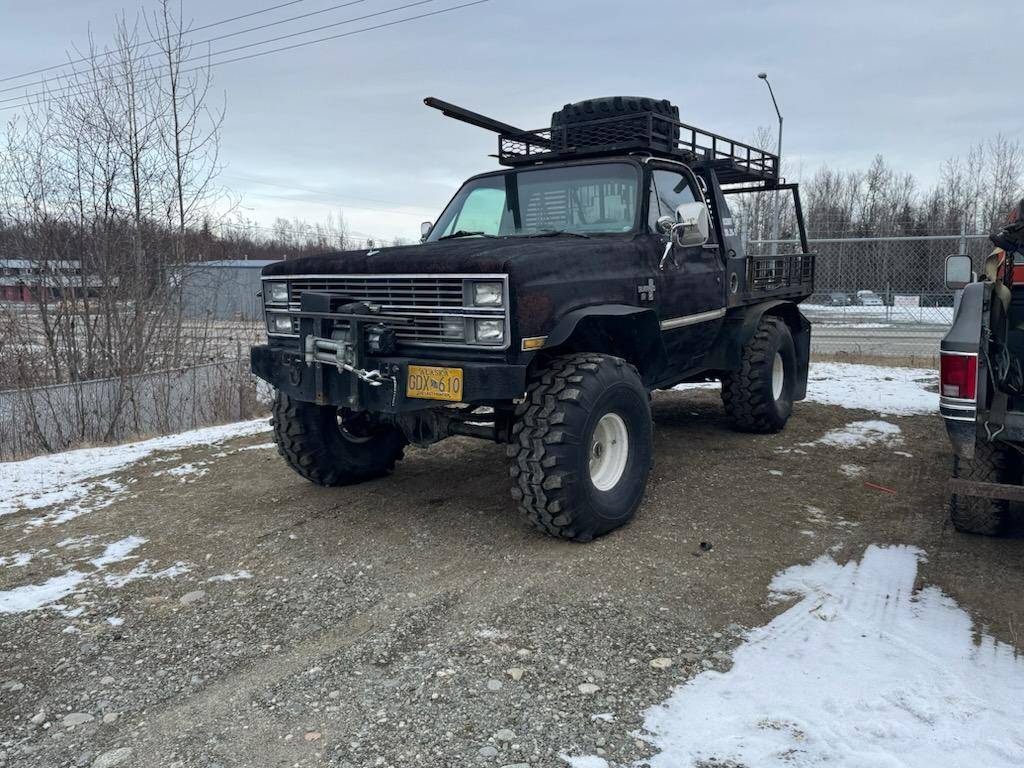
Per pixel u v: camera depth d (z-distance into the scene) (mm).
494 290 3686
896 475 5430
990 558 3902
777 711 2576
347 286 4211
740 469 5582
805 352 7566
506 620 3268
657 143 5379
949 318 18641
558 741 2434
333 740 2473
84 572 3969
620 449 4328
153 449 6719
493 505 4848
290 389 4430
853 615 3293
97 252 9891
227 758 2395
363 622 3309
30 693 2828
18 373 8992
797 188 7691
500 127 5648
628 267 4562
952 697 2631
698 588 3576
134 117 10398
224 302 15156
